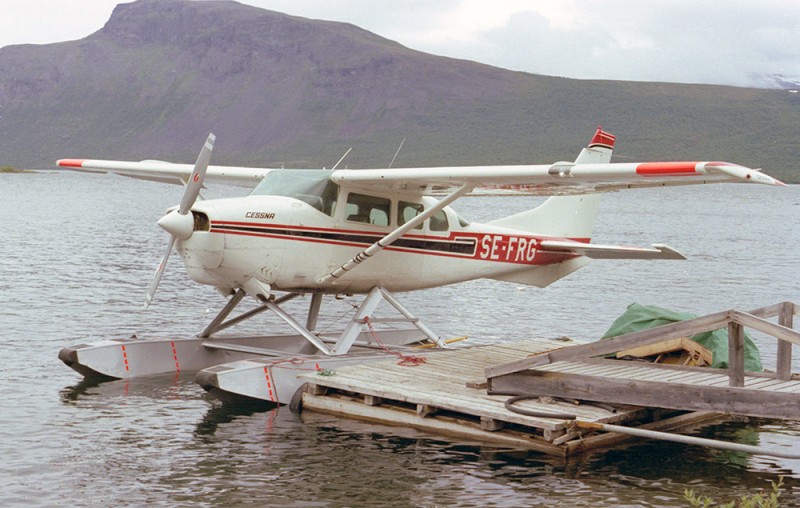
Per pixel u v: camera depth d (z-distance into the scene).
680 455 7.82
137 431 8.32
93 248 27.48
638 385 7.72
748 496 6.81
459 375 9.34
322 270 10.15
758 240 36.62
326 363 9.89
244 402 9.39
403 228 9.86
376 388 8.68
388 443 7.98
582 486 6.97
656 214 61.69
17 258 23.80
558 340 11.62
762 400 7.20
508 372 8.30
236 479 7.02
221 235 9.37
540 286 12.36
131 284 19.27
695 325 7.63
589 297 19.12
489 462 7.49
